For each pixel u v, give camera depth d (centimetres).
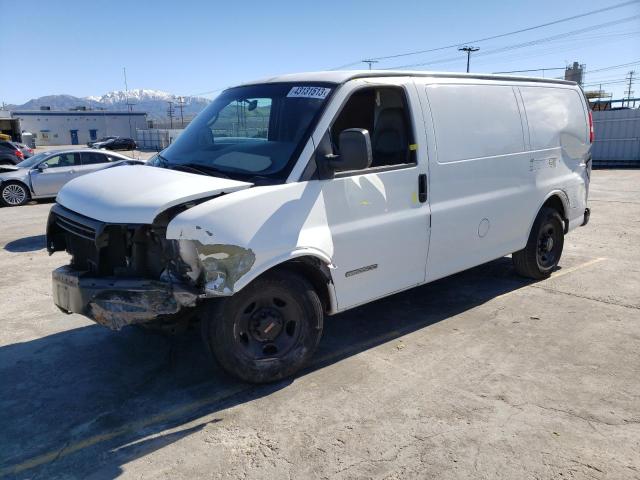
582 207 671
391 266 442
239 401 371
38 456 316
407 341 466
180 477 295
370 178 416
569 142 633
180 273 344
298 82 425
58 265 774
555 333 479
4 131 4175
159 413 359
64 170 1496
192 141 448
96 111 9125
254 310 376
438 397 371
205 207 338
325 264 394
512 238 569
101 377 412
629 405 357
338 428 337
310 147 382
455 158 481
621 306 546
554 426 335
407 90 447
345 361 429
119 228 359
